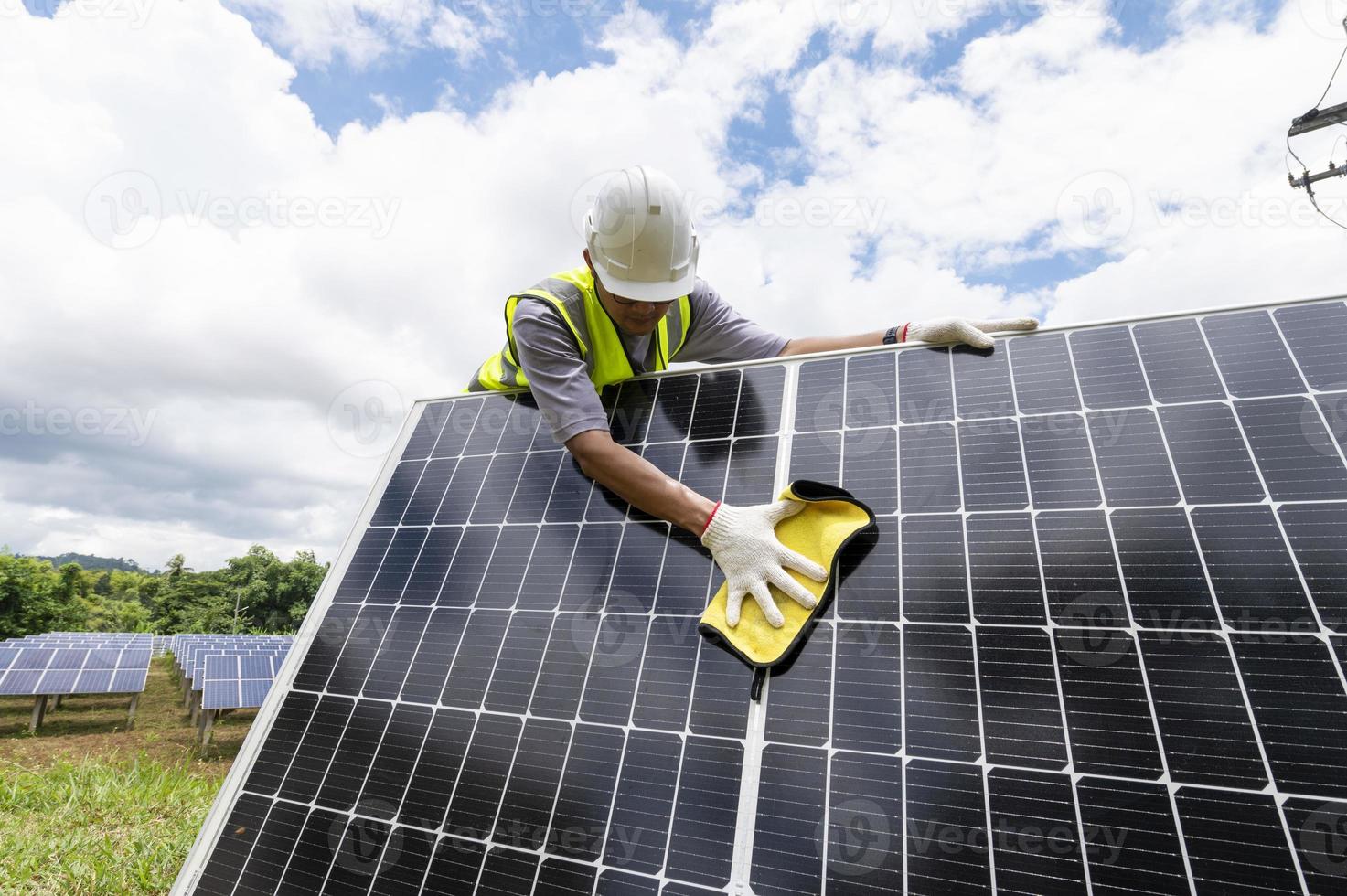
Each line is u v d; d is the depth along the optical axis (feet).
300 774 10.78
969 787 7.66
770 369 13.29
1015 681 8.22
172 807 22.58
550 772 9.37
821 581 9.80
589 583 11.24
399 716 10.86
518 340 12.91
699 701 9.36
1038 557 9.12
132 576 458.09
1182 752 7.27
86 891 16.07
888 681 8.72
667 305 13.33
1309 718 7.10
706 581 10.61
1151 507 9.05
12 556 291.17
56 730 61.26
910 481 10.55
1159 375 10.36
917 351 12.32
